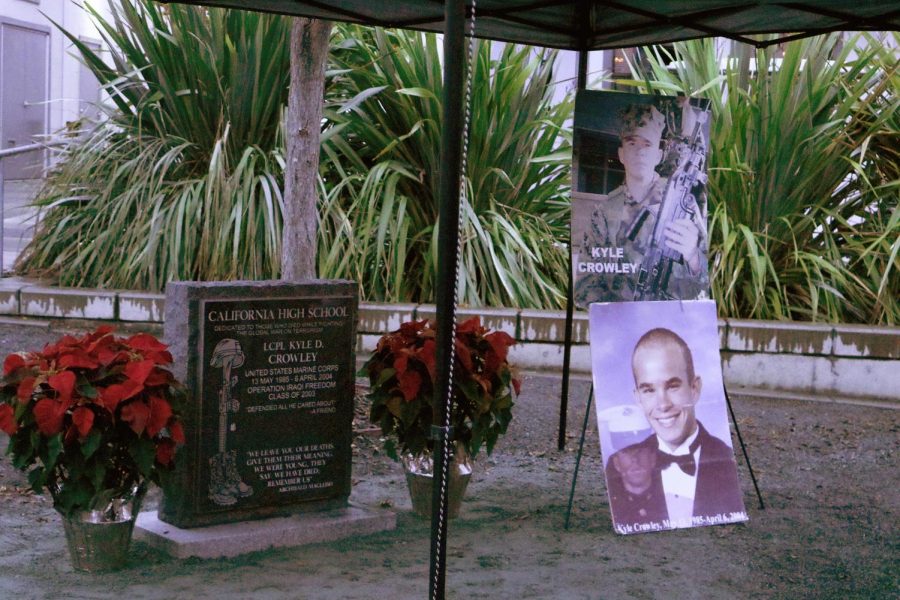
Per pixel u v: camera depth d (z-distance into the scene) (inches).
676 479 206.5
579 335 325.7
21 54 746.8
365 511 201.5
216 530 186.9
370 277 353.1
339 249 345.7
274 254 333.7
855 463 257.3
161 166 362.6
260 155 364.5
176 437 171.6
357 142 382.0
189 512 186.1
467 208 352.2
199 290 183.8
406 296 354.0
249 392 189.8
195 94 363.3
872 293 343.0
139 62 379.9
